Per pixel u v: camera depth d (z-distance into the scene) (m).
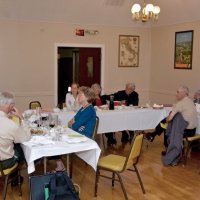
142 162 4.87
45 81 7.63
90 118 3.96
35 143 3.26
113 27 8.19
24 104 7.49
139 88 8.76
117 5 7.61
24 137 3.28
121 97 6.21
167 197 3.65
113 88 8.41
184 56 7.57
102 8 7.58
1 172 3.24
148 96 8.92
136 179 4.17
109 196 3.66
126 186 3.94
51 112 4.99
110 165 3.44
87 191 3.79
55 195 2.86
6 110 3.32
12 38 7.17
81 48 8.06
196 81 7.27
